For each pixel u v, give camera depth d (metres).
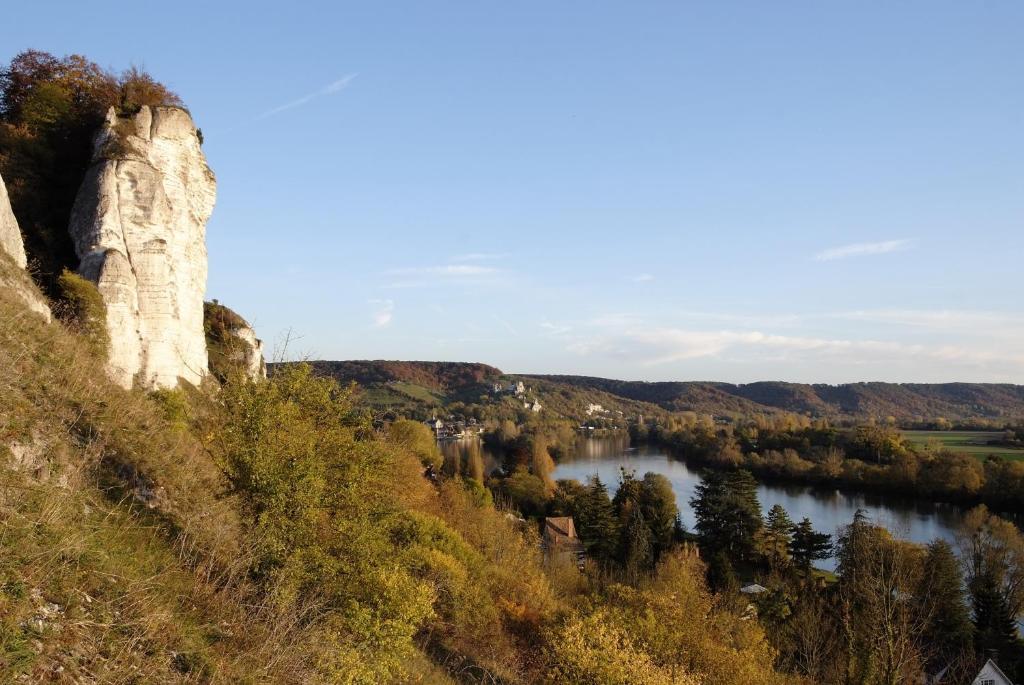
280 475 11.97
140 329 24.33
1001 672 28.47
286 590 10.29
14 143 26.36
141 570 8.04
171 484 11.80
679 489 82.88
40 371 11.19
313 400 13.62
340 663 10.20
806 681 25.19
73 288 20.67
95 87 30.45
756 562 51.00
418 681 14.77
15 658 5.25
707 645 20.48
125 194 24.84
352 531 13.00
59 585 6.35
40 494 7.46
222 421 13.23
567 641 17.52
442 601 20.88
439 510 34.66
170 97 33.59
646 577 36.28
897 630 22.88
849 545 37.94
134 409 13.45
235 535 11.53
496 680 18.00
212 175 31.70
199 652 7.39
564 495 63.94
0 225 17.39
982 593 36.19
